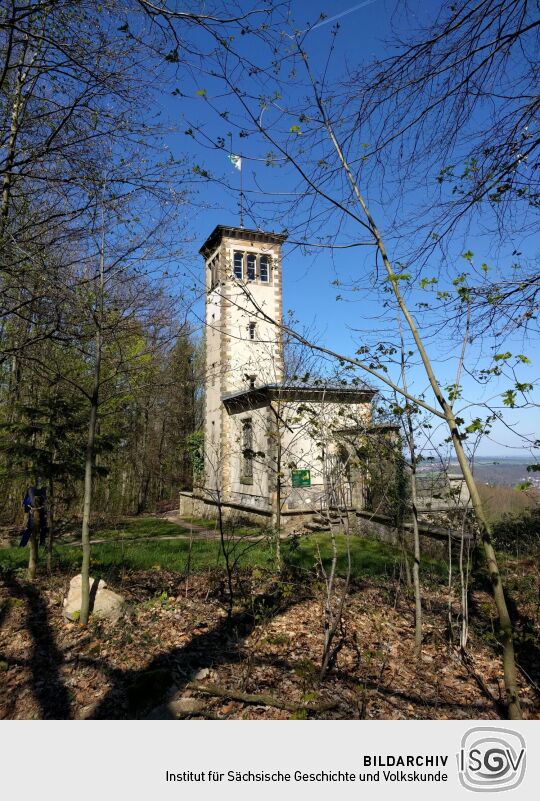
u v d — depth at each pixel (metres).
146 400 17.55
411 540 9.76
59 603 6.71
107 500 19.48
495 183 3.96
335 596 7.16
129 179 5.96
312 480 13.24
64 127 5.91
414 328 3.74
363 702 3.95
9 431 7.91
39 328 6.52
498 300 4.05
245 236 19.16
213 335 19.78
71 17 5.21
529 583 7.38
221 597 7.03
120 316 6.20
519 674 4.89
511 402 3.03
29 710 4.10
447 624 6.10
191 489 24.28
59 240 6.16
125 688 4.37
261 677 4.61
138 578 8.23
